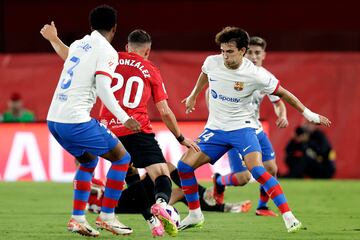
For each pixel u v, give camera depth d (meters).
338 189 46.22
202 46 68.06
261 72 26.70
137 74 27.28
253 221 30.81
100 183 32.44
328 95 55.12
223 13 72.00
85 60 24.22
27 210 34.88
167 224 24.77
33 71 55.50
